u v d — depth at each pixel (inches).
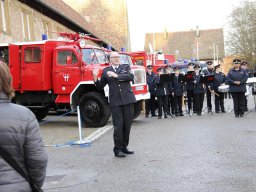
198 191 224.2
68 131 507.5
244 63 655.8
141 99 571.5
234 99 598.2
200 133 434.9
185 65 1167.0
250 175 253.9
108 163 306.5
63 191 238.1
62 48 555.5
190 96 674.8
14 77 565.6
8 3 820.6
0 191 114.6
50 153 355.3
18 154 119.0
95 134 466.0
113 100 327.3
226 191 222.2
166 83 629.9
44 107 589.9
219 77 676.7
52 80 563.2
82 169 290.7
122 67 334.0
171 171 272.1
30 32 951.6
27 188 119.1
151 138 415.8
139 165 294.4
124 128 333.7
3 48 573.3
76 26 1350.9
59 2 1520.7
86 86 543.8
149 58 976.9
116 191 232.2
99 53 573.9
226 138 394.0
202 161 297.6
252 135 407.2
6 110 118.6
